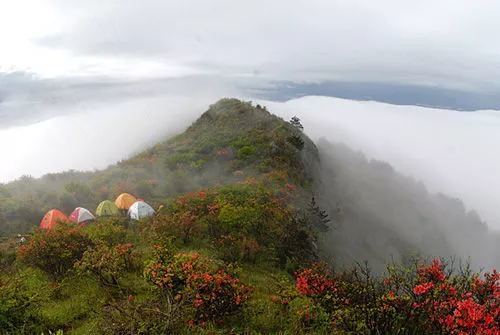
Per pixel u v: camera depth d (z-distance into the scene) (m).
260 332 7.39
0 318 7.35
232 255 13.68
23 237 18.12
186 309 7.54
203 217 16.84
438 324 5.49
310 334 7.08
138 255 11.59
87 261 9.91
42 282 10.08
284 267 14.10
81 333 7.32
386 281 6.63
